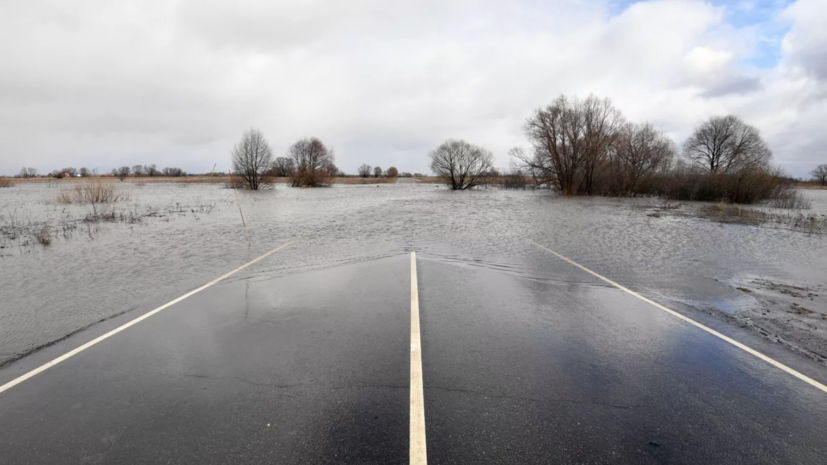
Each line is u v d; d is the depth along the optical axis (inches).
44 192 1766.7
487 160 2416.3
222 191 1996.8
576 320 205.0
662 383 141.6
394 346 170.4
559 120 1753.2
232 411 124.1
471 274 304.8
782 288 286.5
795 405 129.3
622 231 604.7
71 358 162.1
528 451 106.1
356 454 104.8
